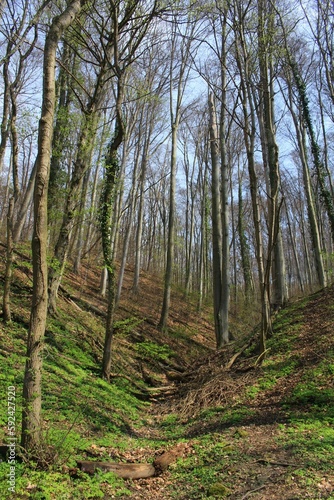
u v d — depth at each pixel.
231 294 30.45
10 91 9.38
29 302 10.80
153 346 11.72
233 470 4.85
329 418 6.14
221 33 11.33
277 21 11.22
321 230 26.72
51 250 11.18
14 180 9.13
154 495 4.68
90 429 6.43
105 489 4.54
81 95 13.14
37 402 4.50
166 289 17.02
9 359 7.35
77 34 10.15
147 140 19.84
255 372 9.55
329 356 8.70
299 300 15.89
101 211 9.52
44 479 4.09
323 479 4.21
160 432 7.64
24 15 9.91
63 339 10.04
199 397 9.08
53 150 10.69
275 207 10.00
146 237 41.31
